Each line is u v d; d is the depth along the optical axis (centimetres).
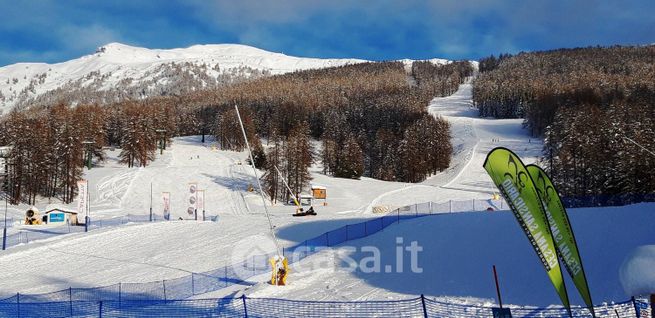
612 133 6838
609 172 6125
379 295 2402
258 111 18288
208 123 18662
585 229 3206
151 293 2734
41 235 5038
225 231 4781
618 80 19362
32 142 8525
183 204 8206
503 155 1299
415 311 2061
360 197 8612
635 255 1270
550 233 1290
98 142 11175
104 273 3381
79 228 5456
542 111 14950
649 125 7050
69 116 11012
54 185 8950
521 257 2852
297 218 5575
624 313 1773
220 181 9662
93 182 9331
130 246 4278
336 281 2705
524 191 1295
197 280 2977
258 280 2870
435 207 6462
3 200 8494
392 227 4031
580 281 1333
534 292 2305
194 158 12581
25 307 2472
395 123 15838
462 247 3200
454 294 2367
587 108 9925
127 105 19412
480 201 6731
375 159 13450
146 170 10319
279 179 8900
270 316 2069
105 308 2391
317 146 15750
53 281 3212
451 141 14775
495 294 2322
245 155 13275
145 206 7988
